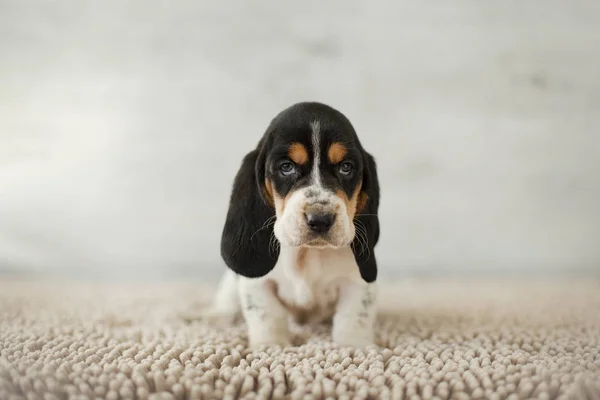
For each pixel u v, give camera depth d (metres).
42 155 1.18
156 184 1.18
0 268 1.16
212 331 0.64
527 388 0.42
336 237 0.50
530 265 1.18
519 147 1.18
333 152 0.53
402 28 1.19
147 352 0.52
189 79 1.19
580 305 0.80
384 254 1.18
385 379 0.44
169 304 0.85
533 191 1.18
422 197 1.18
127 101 1.19
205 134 1.19
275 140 0.55
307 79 1.19
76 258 1.17
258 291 0.59
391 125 1.18
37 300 0.84
